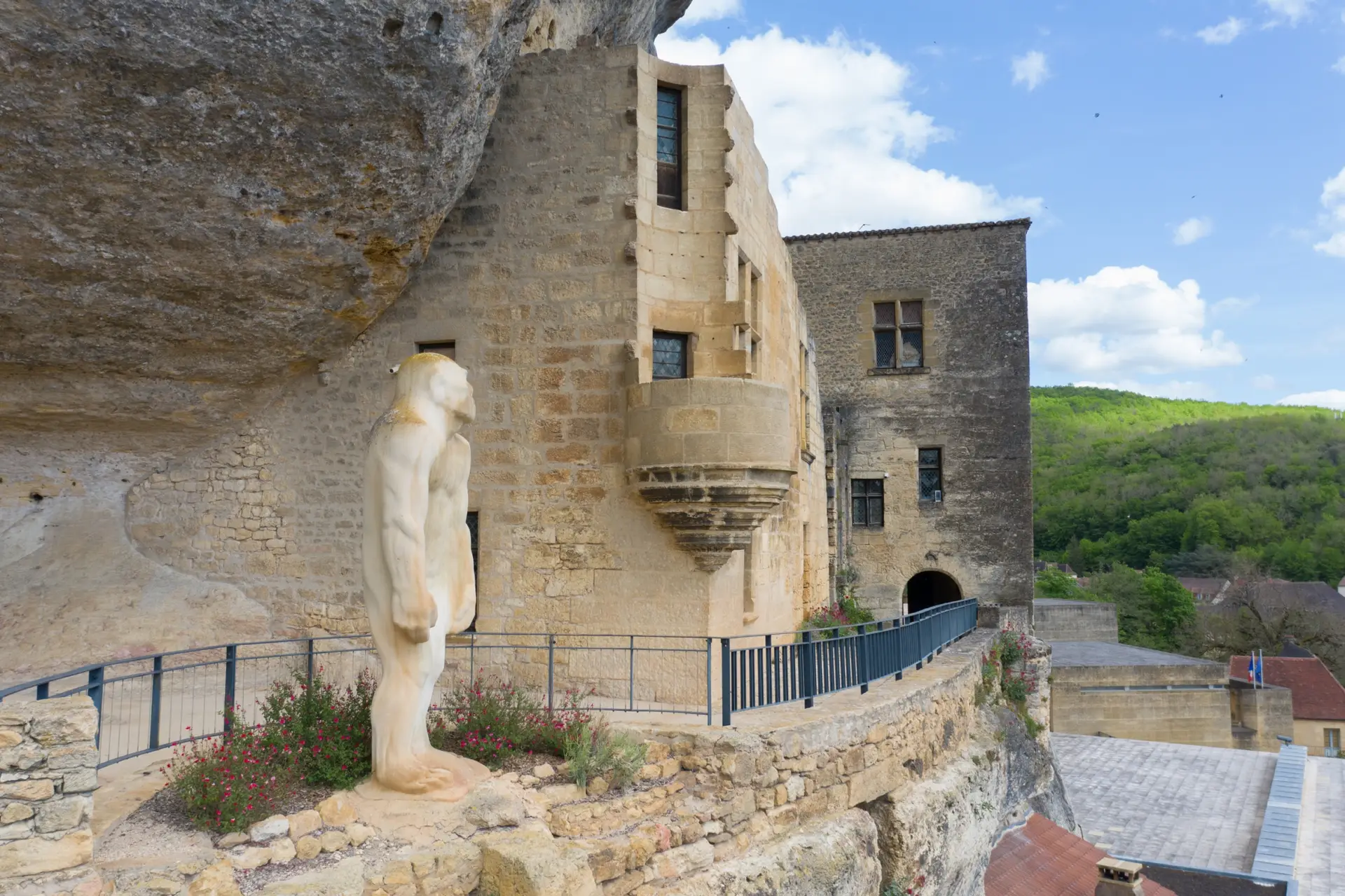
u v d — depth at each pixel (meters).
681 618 9.54
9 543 10.23
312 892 5.15
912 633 12.10
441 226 10.34
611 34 14.51
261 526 10.81
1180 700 30.11
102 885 4.89
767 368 12.77
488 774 6.79
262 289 8.77
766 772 7.85
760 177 12.41
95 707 5.73
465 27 6.99
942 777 10.66
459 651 10.11
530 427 10.07
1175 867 16.03
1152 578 51.47
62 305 8.00
